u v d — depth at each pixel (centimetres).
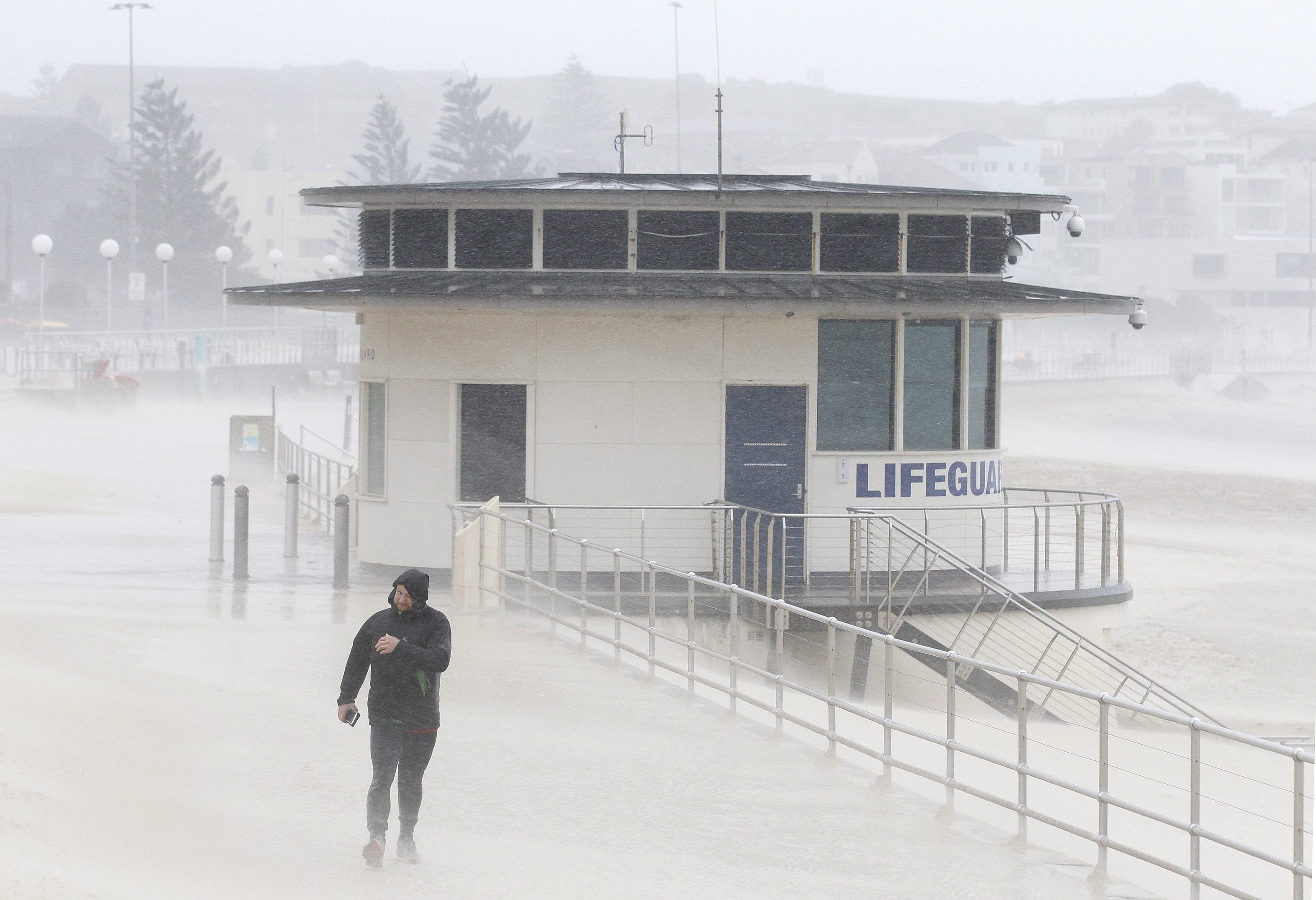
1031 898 2884
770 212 6369
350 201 6481
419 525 6381
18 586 5866
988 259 6494
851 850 3169
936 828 3356
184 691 4200
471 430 6312
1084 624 5984
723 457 6225
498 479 6306
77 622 5081
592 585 6156
